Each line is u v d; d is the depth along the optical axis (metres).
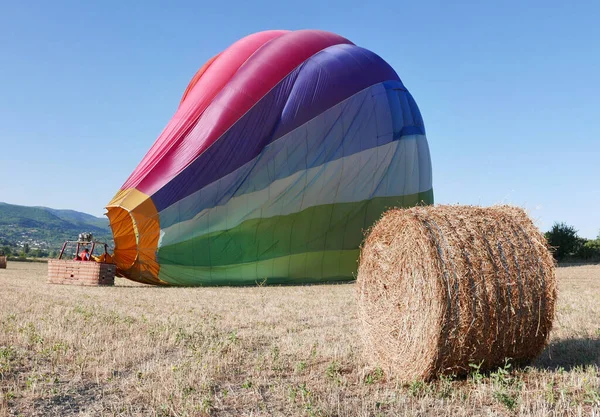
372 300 8.62
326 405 6.44
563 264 41.69
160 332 11.03
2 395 6.75
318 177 23.17
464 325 7.45
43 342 9.80
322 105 23.56
